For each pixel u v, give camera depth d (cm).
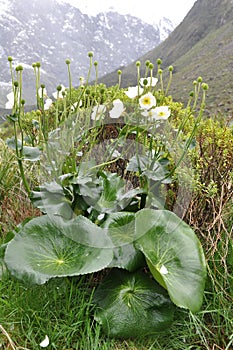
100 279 85
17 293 78
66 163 86
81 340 72
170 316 73
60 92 87
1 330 71
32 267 71
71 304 77
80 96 83
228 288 81
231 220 91
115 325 71
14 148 81
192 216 90
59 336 71
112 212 83
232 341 71
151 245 77
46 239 76
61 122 85
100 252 73
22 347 68
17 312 74
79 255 74
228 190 88
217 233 88
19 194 111
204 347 74
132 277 78
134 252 76
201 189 86
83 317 75
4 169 112
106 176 86
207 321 80
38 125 87
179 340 75
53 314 74
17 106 79
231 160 94
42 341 69
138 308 73
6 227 104
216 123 107
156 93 84
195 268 76
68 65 83
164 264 76
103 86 101
